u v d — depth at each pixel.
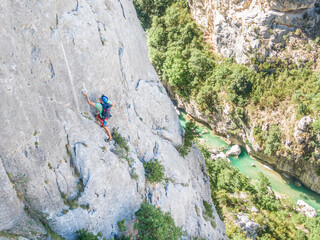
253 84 42.75
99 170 12.48
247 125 43.06
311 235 33.75
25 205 10.01
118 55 15.16
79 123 12.15
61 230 11.04
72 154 11.68
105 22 14.12
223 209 35.44
